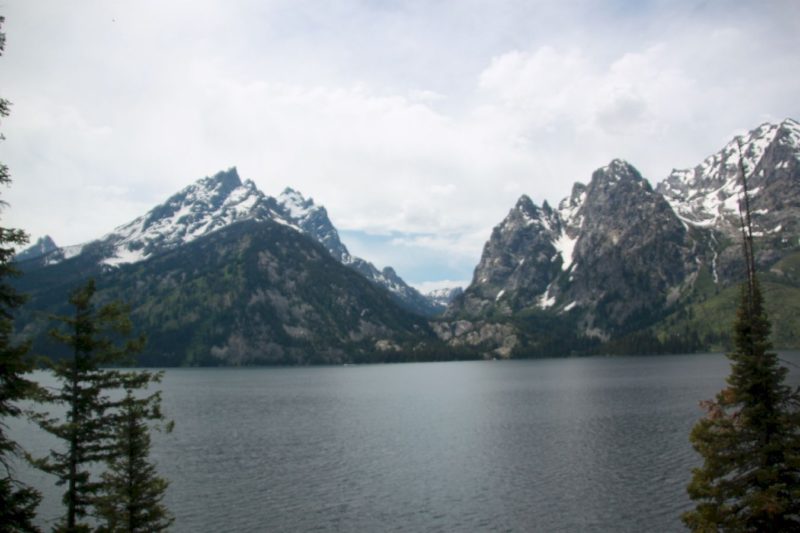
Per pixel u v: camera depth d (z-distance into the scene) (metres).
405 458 91.62
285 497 71.69
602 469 79.19
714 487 36.09
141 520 44.06
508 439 104.00
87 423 37.62
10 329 27.36
